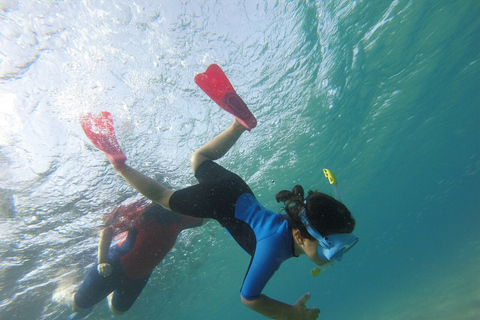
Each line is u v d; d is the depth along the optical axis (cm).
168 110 706
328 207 205
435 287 2694
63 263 1065
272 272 220
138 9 525
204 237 1584
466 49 1515
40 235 867
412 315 2177
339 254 202
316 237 202
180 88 687
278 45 816
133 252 654
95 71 544
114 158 296
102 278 657
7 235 813
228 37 700
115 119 628
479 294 1725
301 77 989
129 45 554
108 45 530
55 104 546
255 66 835
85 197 778
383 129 1889
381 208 4641
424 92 1742
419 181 4244
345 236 199
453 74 1744
